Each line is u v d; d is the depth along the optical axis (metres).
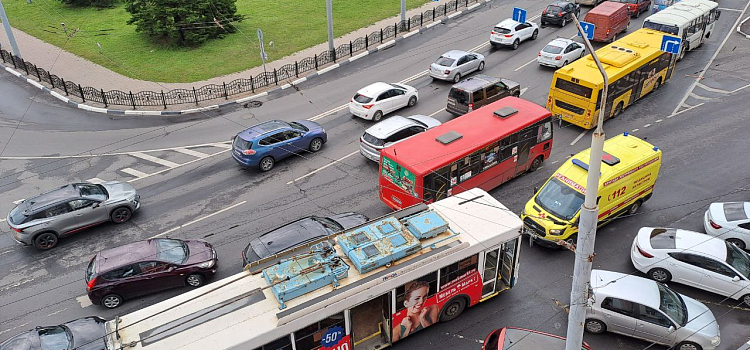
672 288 15.47
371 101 24.30
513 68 29.81
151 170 21.64
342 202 19.36
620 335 14.03
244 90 28.03
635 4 36.38
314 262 11.93
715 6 31.00
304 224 15.89
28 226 16.89
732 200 18.88
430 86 28.17
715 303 14.94
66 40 34.59
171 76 29.42
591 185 9.09
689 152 21.80
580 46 29.84
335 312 11.66
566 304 14.87
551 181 17.47
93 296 14.67
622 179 16.84
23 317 14.82
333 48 30.66
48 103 27.23
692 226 17.77
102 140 23.98
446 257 12.91
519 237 14.09
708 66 29.31
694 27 29.55
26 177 21.30
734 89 26.69
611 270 16.11
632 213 18.36
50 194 17.75
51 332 12.70
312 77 29.53
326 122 24.98
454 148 17.73
